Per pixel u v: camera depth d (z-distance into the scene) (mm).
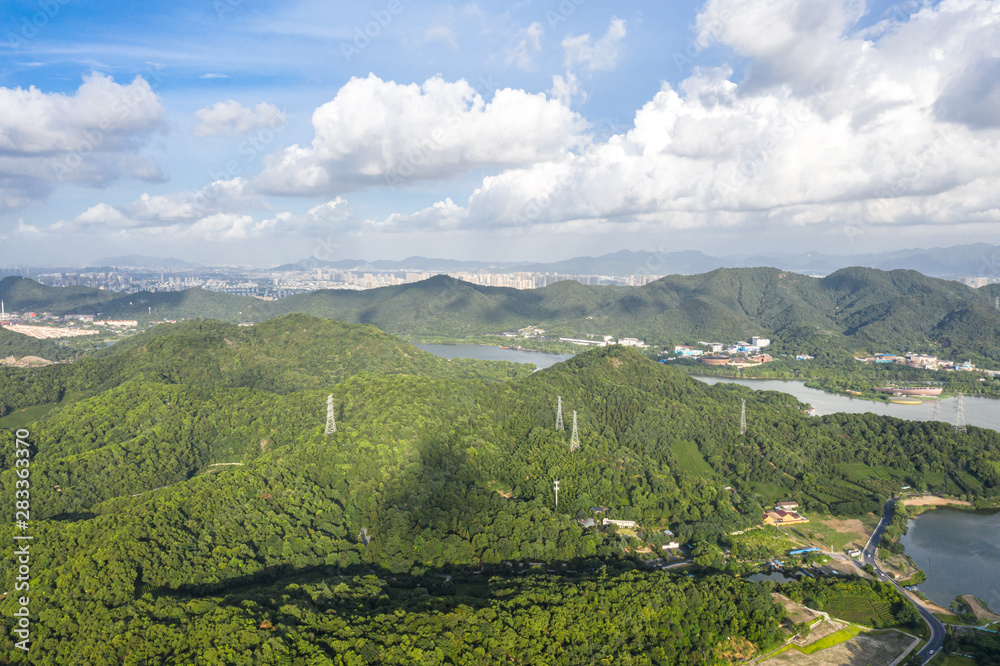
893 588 168375
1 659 120062
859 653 142625
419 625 126688
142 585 142500
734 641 141875
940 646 146500
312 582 146000
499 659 123438
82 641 121500
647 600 144625
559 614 135750
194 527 165875
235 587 148625
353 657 116188
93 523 162625
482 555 173250
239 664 112188
